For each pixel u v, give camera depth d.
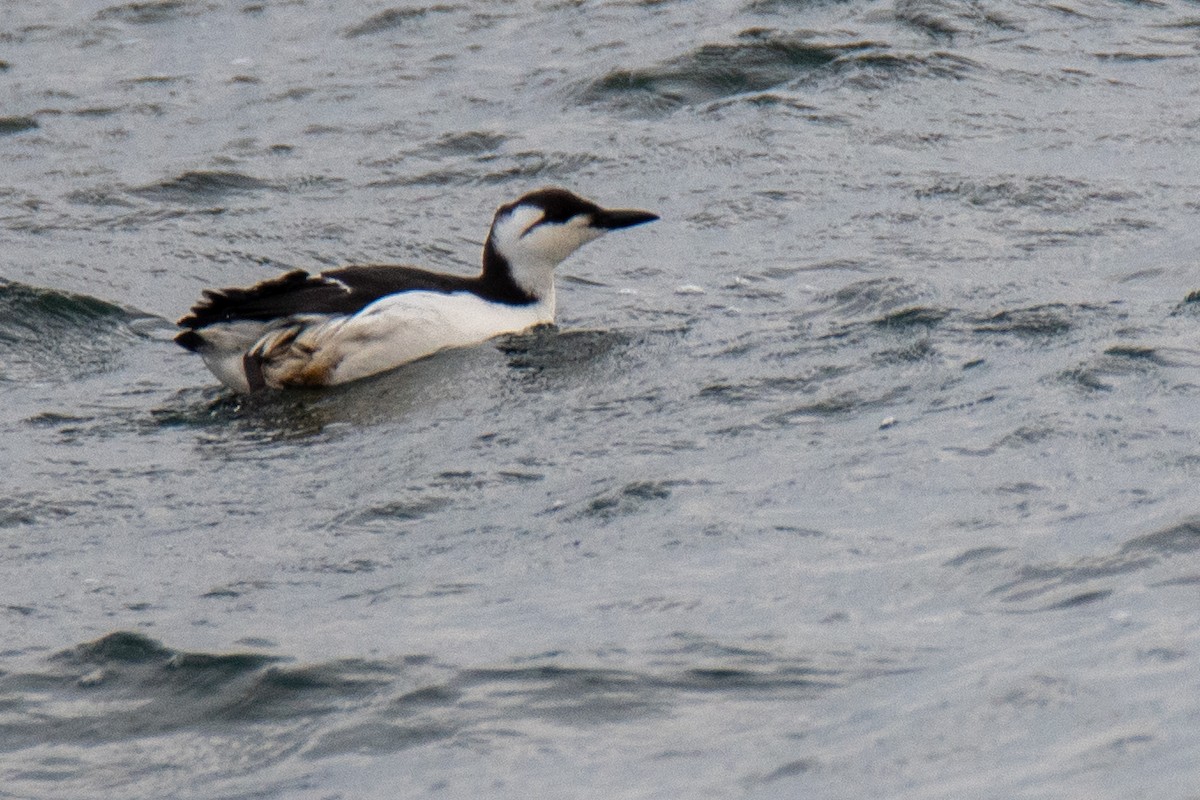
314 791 7.47
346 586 9.99
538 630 8.91
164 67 25.39
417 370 14.46
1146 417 11.24
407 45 25.56
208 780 7.72
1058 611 8.41
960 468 10.73
